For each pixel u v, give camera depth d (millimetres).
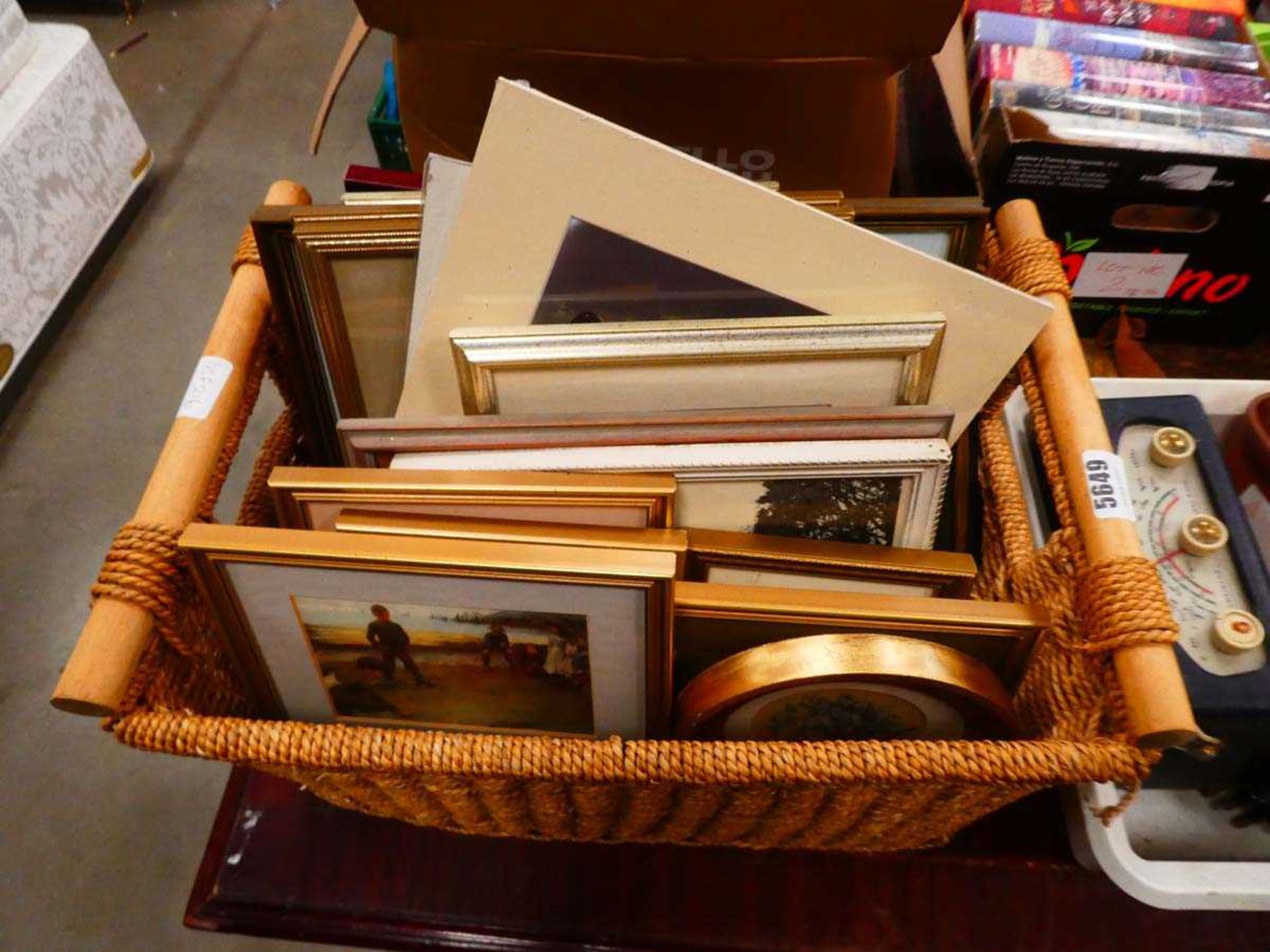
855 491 618
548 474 583
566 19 627
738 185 541
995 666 624
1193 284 927
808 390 623
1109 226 864
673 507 605
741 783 531
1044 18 892
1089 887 797
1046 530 753
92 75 1330
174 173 1536
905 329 586
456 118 770
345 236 643
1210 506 710
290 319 703
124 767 1035
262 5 1758
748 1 603
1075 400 642
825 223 555
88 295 1408
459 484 579
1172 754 709
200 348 1360
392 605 575
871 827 663
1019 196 839
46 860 980
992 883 801
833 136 748
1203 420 734
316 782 636
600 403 627
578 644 587
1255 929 790
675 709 655
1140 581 561
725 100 709
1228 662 651
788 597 585
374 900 820
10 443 1275
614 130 521
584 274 589
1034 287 693
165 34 1723
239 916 822
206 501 619
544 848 831
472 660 614
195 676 624
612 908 811
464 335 585
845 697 601
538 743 535
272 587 570
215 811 1010
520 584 544
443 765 531
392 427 604
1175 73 852
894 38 629
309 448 804
